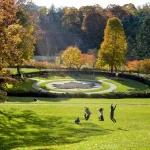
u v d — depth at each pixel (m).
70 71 96.62
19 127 35.25
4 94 29.80
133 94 63.12
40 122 38.16
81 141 27.41
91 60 112.31
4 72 29.81
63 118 40.75
